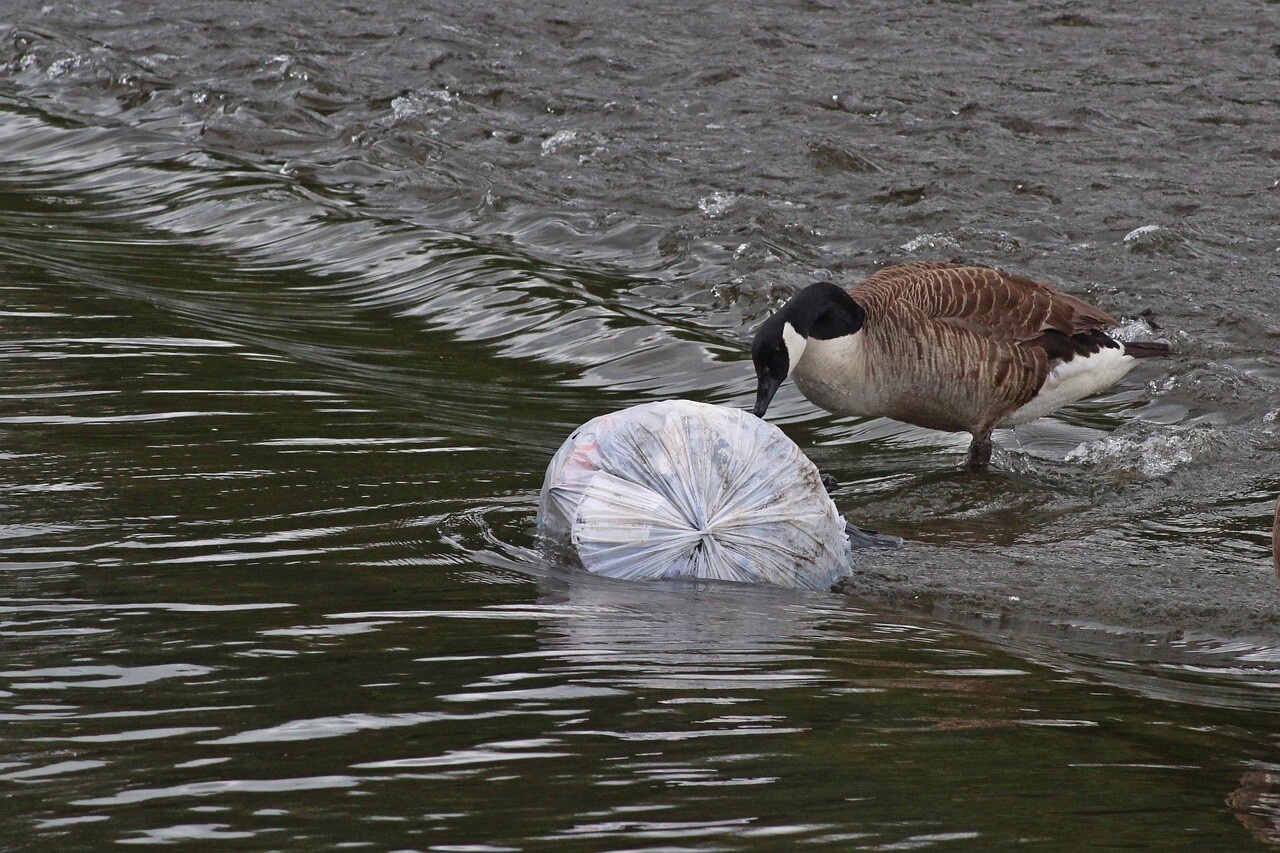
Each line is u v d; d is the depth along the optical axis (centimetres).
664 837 617
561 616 947
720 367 1764
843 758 709
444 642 879
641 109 2909
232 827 624
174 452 1289
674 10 3528
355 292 2023
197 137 2814
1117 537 1272
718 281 2078
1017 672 878
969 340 1467
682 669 842
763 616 981
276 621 907
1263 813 662
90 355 1584
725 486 1092
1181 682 906
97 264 2058
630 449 1101
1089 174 2562
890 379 1452
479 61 3189
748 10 3512
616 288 2075
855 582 1114
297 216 2334
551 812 639
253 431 1369
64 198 2458
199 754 699
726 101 2955
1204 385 1714
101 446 1292
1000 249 2228
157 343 1650
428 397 1575
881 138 2755
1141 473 1465
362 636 884
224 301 1931
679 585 1056
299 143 2783
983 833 630
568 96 2988
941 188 2489
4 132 2850
